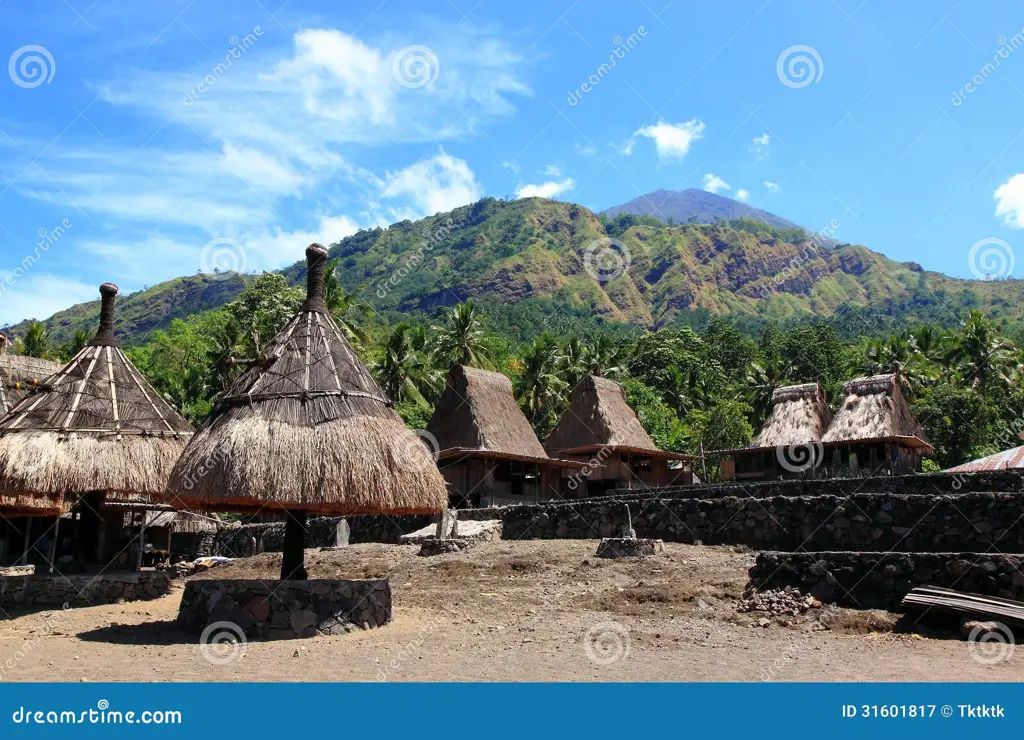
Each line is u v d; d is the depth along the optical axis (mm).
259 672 8711
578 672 8664
